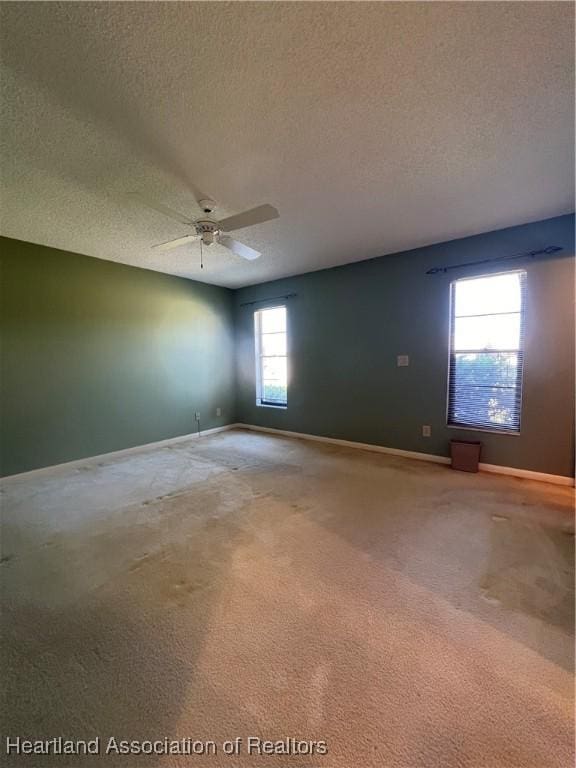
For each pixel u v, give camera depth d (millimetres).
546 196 2594
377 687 1217
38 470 3625
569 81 1499
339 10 1188
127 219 2879
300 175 2240
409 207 2752
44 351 3666
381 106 1641
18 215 2801
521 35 1289
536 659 1314
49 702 1187
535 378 3141
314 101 1599
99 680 1264
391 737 1062
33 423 3602
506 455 3342
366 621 1516
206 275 4930
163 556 2037
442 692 1194
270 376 5551
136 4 1146
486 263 3334
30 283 3543
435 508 2609
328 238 3438
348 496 2861
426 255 3725
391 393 4098
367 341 4258
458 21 1234
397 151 2008
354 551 2049
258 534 2264
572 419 2994
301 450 4355
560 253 2967
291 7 1173
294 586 1751
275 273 4836
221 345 5680
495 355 3385
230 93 1537
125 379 4391
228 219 2338
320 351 4727
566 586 1721
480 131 1840
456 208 2775
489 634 1435
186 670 1298
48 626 1522
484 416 3484
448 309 3619
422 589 1711
